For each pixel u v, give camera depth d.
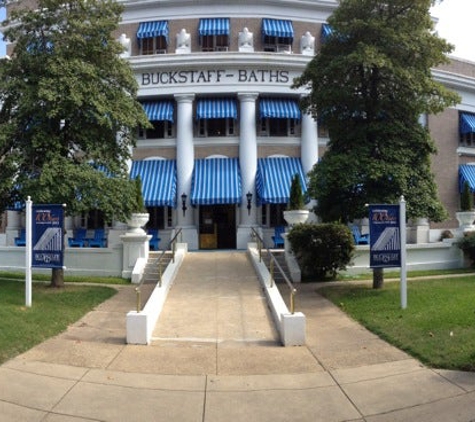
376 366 6.83
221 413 5.32
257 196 22.59
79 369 6.69
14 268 18.14
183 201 22.53
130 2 23.92
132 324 8.27
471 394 5.62
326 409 5.40
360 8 12.82
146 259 16.62
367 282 14.80
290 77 23.27
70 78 12.27
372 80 13.27
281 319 8.66
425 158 13.27
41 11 13.07
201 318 10.30
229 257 18.17
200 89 22.95
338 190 13.29
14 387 5.89
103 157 13.54
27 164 12.88
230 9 24.05
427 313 9.38
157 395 5.81
